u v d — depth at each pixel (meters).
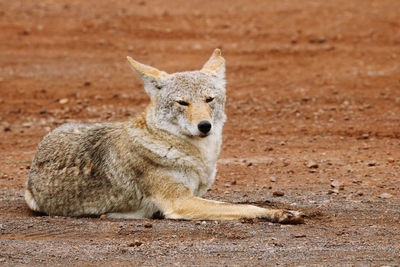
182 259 7.52
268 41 24.86
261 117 18.05
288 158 14.05
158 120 9.56
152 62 22.95
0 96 20.27
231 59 23.30
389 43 23.89
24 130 17.38
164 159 9.45
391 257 7.36
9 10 28.11
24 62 23.31
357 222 8.99
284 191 11.38
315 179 12.22
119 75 22.25
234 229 8.62
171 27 26.56
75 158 10.03
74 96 20.31
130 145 9.70
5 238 8.66
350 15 26.66
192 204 9.34
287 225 8.82
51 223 9.34
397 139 15.37
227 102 19.48
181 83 9.48
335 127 16.67
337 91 19.80
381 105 18.44
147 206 9.70
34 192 10.30
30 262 7.54
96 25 26.67
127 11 28.22
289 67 22.38
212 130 9.25
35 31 26.11
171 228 8.80
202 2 29.67
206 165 9.70
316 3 28.50
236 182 12.30
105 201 9.81
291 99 19.44
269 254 7.59
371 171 12.57
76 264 7.44
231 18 27.44
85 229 8.97
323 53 23.39
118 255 7.75
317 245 7.90
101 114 18.61
